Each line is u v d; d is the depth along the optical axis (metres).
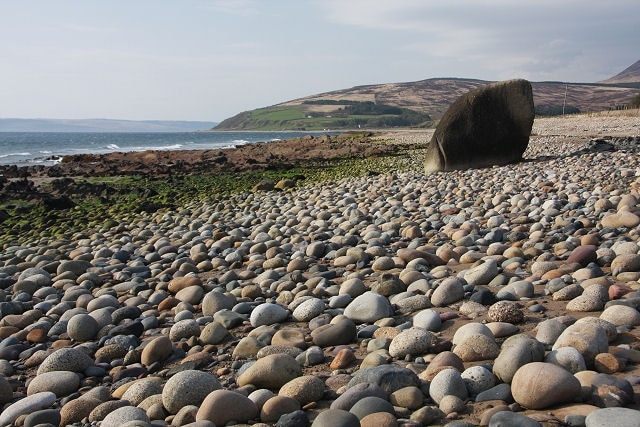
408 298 5.18
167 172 25.75
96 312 5.71
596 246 6.59
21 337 5.47
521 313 4.41
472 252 6.84
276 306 5.26
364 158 28.73
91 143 89.12
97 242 10.98
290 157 31.89
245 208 14.20
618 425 2.53
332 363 4.05
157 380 4.05
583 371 3.19
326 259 7.76
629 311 4.04
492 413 2.91
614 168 14.41
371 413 2.99
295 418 3.10
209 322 5.38
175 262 8.20
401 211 10.75
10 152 56.88
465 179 15.21
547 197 10.83
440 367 3.52
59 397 4.08
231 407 3.26
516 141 17.53
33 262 9.02
